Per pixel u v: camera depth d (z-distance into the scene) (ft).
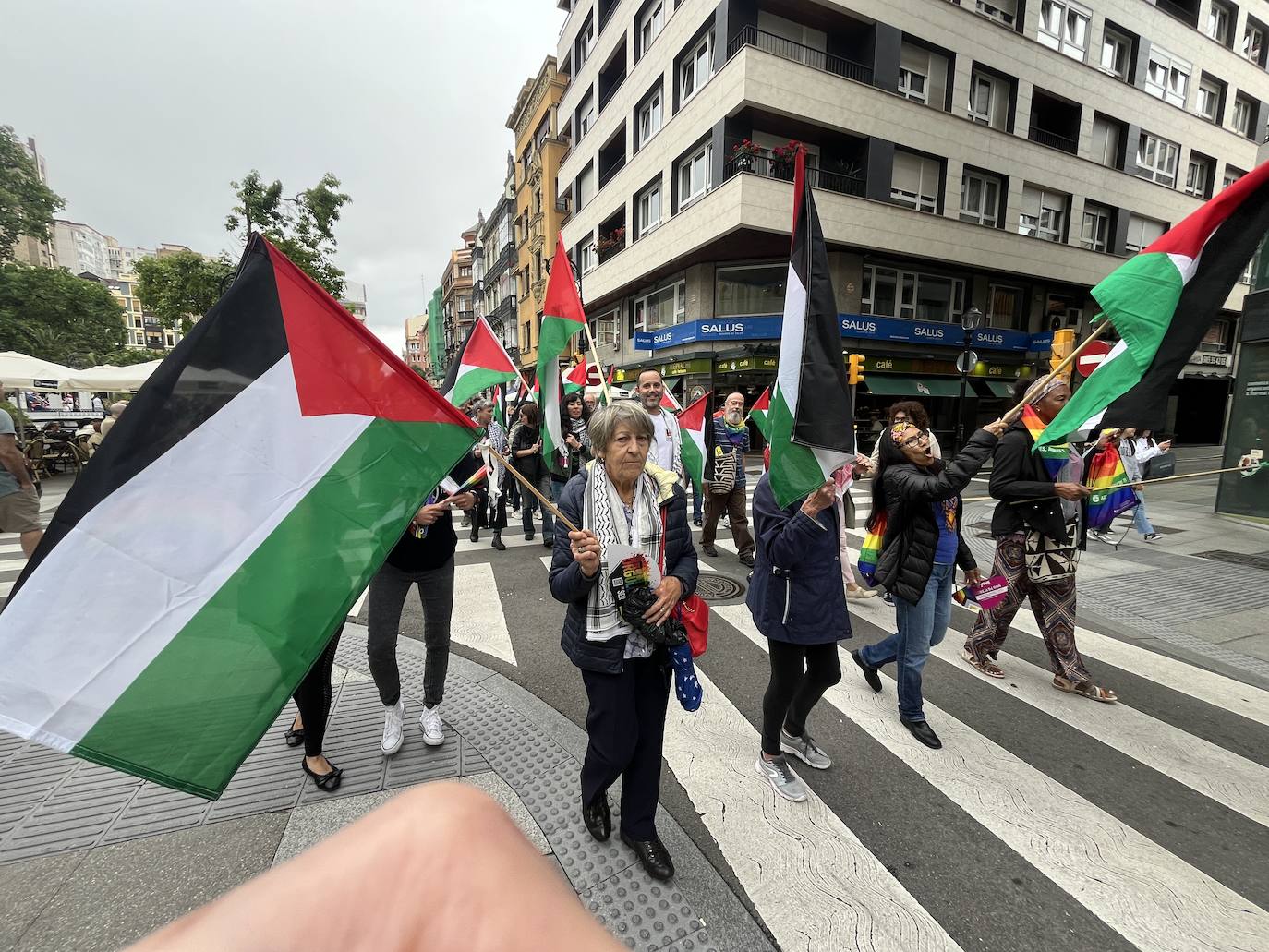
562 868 6.98
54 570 4.38
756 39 52.65
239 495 5.14
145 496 4.77
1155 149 76.54
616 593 6.46
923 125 58.39
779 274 60.18
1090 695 11.59
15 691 4.13
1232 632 15.28
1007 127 64.69
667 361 66.95
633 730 6.70
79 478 4.59
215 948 1.50
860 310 61.16
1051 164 67.10
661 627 6.42
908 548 9.45
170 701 4.52
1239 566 21.49
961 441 52.90
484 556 22.63
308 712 8.22
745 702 11.29
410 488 5.96
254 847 7.21
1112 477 12.58
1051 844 7.62
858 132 55.36
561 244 16.17
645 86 66.39
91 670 4.34
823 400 7.82
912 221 58.85
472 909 1.67
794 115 52.31
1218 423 92.53
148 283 55.72
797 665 8.34
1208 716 11.00
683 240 59.06
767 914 6.46
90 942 5.89
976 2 61.62
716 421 21.58
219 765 4.51
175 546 4.80
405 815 1.95
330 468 5.58
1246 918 6.51
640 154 67.26
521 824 7.69
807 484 7.73
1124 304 8.43
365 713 10.50
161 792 8.21
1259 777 9.11
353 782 8.48
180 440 4.98
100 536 4.56
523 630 14.90
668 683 7.26
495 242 144.05
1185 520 30.42
